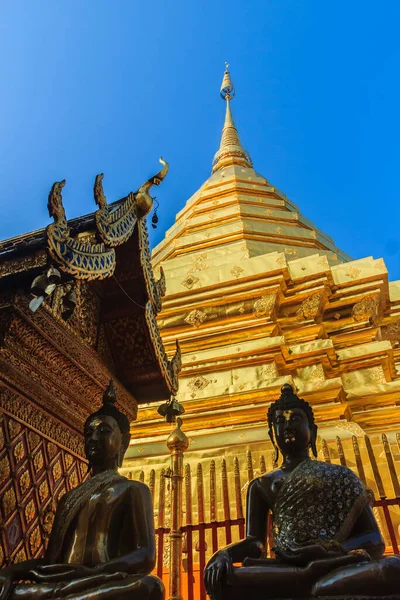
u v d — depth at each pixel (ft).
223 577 13.60
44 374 19.42
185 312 63.93
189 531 25.35
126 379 25.64
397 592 12.25
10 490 17.31
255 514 16.62
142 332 24.67
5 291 17.30
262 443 39.45
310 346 56.65
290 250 82.23
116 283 24.22
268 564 13.91
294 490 15.44
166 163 23.22
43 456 19.35
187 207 103.91
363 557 13.24
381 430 44.47
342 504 14.92
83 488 16.31
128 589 12.75
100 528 15.17
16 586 13.70
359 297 67.67
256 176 107.04
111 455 17.39
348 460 36.65
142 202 22.25
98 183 18.93
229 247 79.66
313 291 64.90
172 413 24.48
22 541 17.49
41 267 16.34
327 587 12.48
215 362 56.34
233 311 62.64
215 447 40.11
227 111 144.56
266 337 59.41
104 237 18.45
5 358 17.49
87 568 13.79
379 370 57.52
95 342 23.77
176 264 79.30
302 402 17.89
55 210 16.24
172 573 22.65
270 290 62.80
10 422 17.74
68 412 20.88
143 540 15.20
